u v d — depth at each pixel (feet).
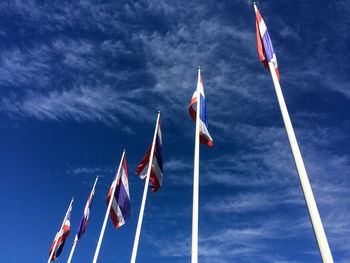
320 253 17.78
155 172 46.65
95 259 45.62
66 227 75.97
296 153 22.45
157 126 50.34
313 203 19.62
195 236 26.30
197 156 32.04
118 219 50.60
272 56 32.12
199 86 41.34
